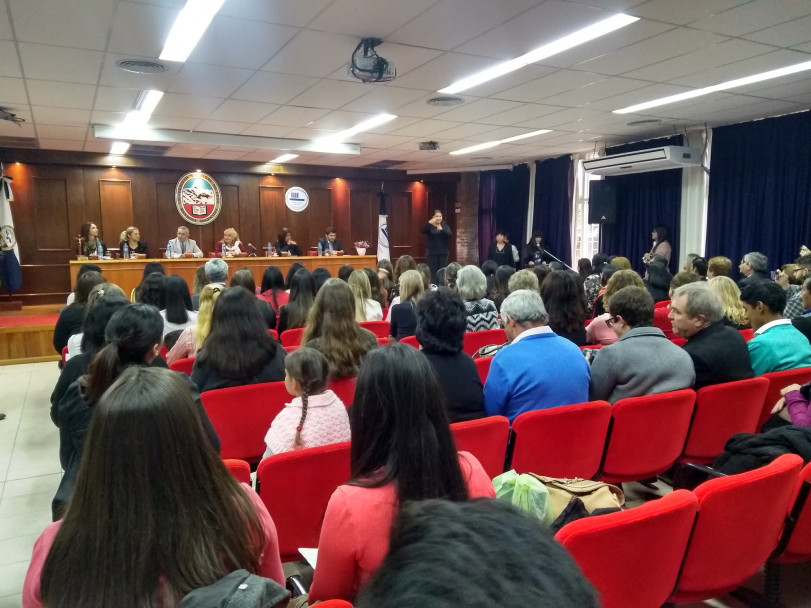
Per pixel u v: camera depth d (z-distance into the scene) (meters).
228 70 4.79
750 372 2.54
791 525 1.66
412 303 3.94
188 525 0.82
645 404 2.17
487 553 0.36
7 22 3.68
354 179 11.34
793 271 4.89
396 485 1.06
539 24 3.83
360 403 1.12
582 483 1.69
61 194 9.00
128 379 0.86
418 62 4.64
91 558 0.79
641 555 1.28
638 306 2.50
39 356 6.61
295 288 4.04
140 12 3.56
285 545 1.77
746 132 7.26
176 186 9.79
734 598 2.00
